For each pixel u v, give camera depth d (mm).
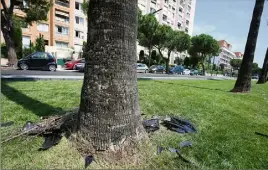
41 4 17797
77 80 10398
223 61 107125
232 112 5727
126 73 2666
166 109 5340
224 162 2822
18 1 16984
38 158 2514
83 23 41750
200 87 11938
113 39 2547
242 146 3420
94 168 2385
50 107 4730
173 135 3566
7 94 5777
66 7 38375
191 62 54344
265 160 2992
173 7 60188
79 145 2646
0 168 2314
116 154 2549
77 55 36781
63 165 2408
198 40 42969
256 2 10156
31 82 8453
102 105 2580
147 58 44312
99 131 2590
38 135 3062
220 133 3926
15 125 3512
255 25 10344
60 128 3078
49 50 32969
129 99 2721
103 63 2562
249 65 10742
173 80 16109
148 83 11414
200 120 4656
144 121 3797
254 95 9945
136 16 2781
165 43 35812
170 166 2588
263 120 5262
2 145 2779
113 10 2520
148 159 2633
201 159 2855
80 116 2770
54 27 37312
